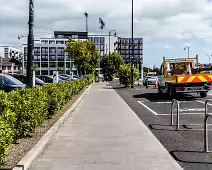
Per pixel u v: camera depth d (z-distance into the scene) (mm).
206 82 19500
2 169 5285
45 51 115688
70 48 62062
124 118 12047
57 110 11891
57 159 6273
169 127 9977
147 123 10844
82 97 22422
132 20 35594
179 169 5578
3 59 124000
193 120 11430
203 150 6938
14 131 6613
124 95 24969
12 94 7555
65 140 8039
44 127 9422
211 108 15172
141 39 157500
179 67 23656
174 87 20500
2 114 5859
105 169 5605
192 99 20172
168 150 6965
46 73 115750
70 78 38688
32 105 7613
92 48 62250
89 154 6648
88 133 8984
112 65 99562
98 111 14336
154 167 5703
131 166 5773
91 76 54125
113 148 7168
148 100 20219
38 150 6684
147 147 7250
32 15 11133
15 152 6461
